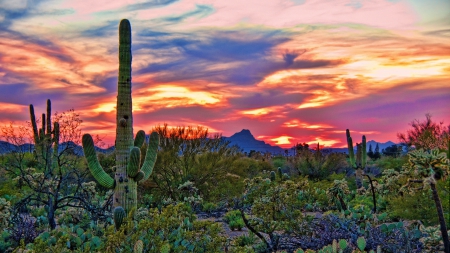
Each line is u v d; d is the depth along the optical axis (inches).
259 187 418.3
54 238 304.2
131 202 360.2
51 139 487.8
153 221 254.4
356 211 459.2
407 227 331.6
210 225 265.6
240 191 557.0
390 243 273.9
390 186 537.0
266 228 326.6
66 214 433.1
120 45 371.9
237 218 460.8
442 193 352.5
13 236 358.6
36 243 235.3
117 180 359.9
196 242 256.2
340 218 323.9
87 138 355.3
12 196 512.4
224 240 259.3
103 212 398.3
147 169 392.5
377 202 549.6
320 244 290.2
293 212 322.0
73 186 519.8
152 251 237.1
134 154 354.3
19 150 530.9
